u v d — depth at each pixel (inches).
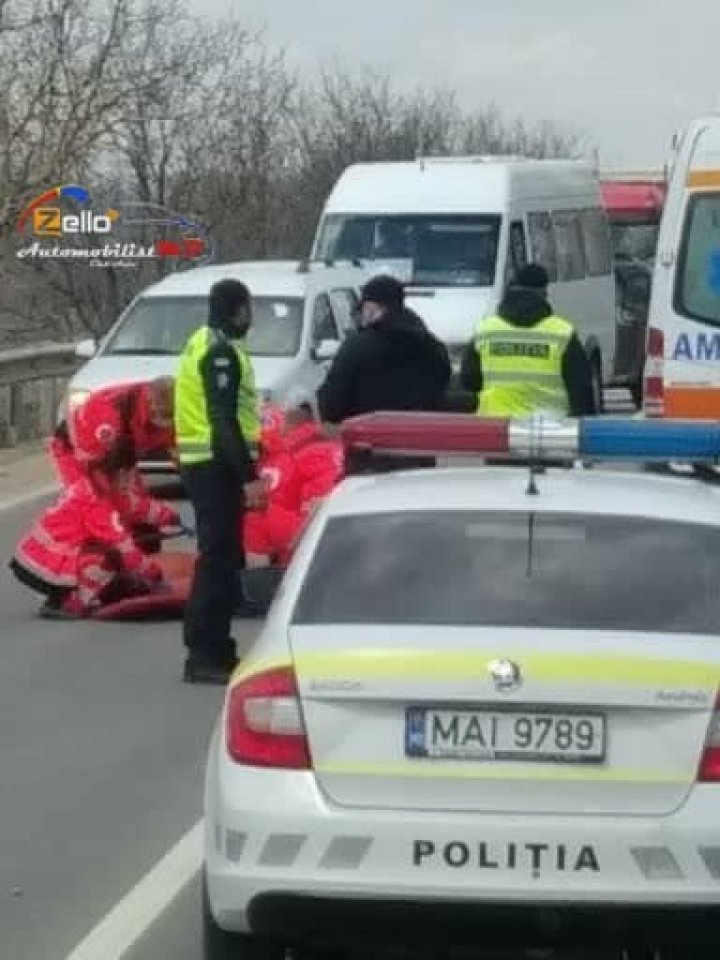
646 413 614.5
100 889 307.6
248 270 834.8
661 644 234.5
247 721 236.1
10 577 605.6
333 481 530.3
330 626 242.2
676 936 226.7
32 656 488.7
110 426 531.2
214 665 456.8
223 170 1419.8
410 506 261.3
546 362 534.6
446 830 227.5
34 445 946.7
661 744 228.4
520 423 281.7
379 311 513.0
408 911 228.1
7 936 286.0
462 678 229.6
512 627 239.5
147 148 1355.8
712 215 602.2
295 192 1592.0
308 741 232.4
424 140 1893.5
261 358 761.0
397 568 250.1
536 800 228.5
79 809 352.5
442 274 968.9
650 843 225.6
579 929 227.0
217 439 443.5
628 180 1485.0
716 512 261.6
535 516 257.8
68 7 1128.8
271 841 230.5
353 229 988.6
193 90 1382.9
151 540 545.6
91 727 414.9
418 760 230.2
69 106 1134.4
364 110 1814.7
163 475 723.4
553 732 229.0
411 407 513.0
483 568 249.3
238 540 454.0
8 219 1146.7
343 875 228.5
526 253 998.4
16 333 1284.4
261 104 1470.2
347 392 514.9
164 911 297.1
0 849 328.2
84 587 534.0
